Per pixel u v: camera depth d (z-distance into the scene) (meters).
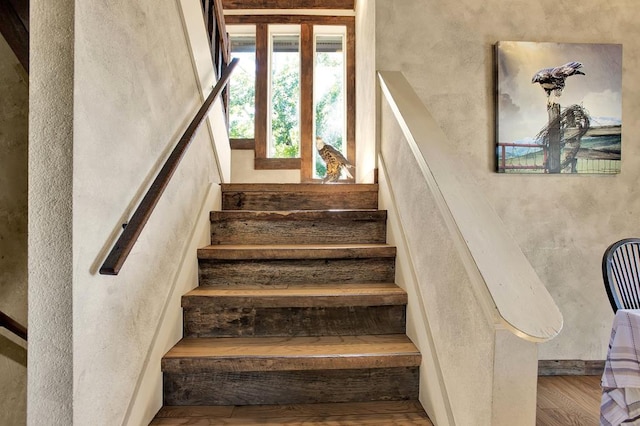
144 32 1.31
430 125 1.65
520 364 0.88
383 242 2.10
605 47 2.37
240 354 1.43
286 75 4.35
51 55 0.88
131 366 1.19
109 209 1.06
